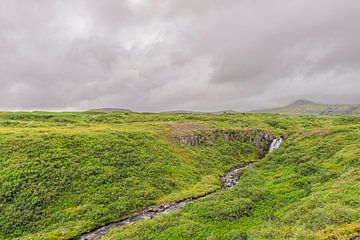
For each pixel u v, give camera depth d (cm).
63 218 2917
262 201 2841
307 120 10925
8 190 3128
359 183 2405
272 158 4834
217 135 7075
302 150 4616
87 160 4025
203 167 5247
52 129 5325
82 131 5191
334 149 4153
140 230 2495
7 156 3753
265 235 1850
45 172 3528
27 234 2675
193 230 2359
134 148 4766
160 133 6212
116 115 10356
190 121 9244
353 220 1653
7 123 6175
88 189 3441
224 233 2252
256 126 8769
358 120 9900
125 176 3897
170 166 4647
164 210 3266
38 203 3048
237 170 5497
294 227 1808
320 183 2958
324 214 1825
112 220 3003
